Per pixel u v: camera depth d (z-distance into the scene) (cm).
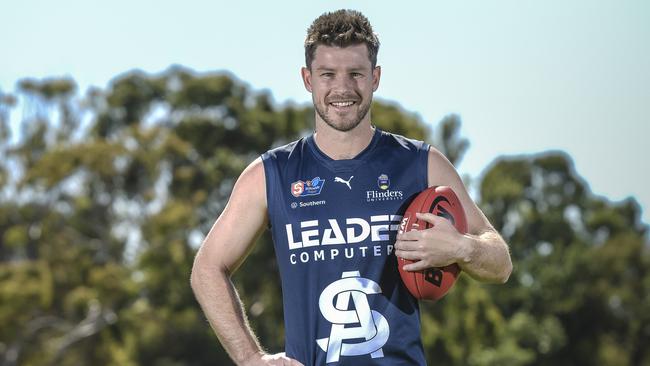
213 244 414
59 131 4088
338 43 399
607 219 4900
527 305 4338
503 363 3161
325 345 397
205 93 3494
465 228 405
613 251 4462
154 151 3288
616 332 4375
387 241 400
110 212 3391
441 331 3008
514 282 4334
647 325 4350
